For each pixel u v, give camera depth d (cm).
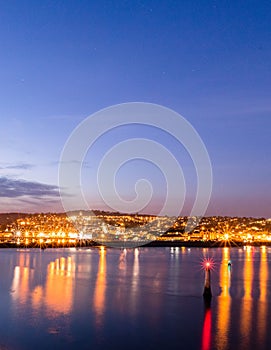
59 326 3112
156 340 2802
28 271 7475
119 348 2630
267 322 3278
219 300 4291
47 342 2719
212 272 7819
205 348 2636
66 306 3850
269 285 5641
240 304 4062
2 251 17362
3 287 5081
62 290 4900
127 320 3347
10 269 7881
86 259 11831
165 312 3656
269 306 3944
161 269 8519
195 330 3044
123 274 7225
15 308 3712
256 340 2798
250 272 7844
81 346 2653
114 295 4575
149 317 3456
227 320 3356
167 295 4609
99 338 2830
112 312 3628
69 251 18000
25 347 2605
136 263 10506
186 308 3834
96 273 7344
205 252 19288
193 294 4697
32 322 3209
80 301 4131
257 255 16038
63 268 8344
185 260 12150
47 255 13950
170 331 3020
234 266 9594
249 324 3222
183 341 2775
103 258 12575
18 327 3059
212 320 3353
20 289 4922
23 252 16462
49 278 6275
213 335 2917
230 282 6006
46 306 3831
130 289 5100
